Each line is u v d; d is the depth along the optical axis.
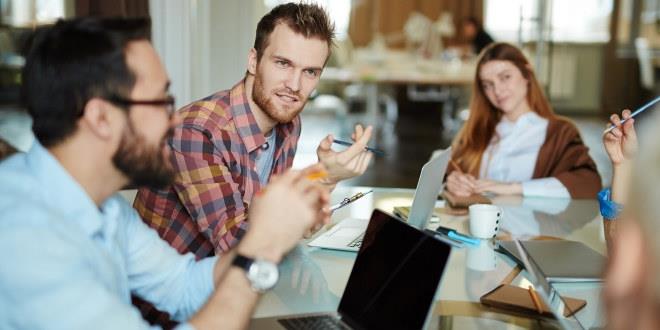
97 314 1.02
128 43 1.11
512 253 1.82
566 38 9.80
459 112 9.23
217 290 1.15
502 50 2.85
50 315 1.00
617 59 9.72
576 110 9.91
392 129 8.66
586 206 2.47
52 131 1.12
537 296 1.51
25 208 1.04
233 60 4.40
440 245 1.24
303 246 1.88
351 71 7.81
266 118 1.93
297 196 1.17
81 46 1.09
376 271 1.39
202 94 4.18
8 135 5.50
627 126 1.91
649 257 0.63
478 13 9.73
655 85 9.09
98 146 1.12
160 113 1.15
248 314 1.15
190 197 1.81
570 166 2.78
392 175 6.17
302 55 1.85
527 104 2.89
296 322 1.37
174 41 3.77
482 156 2.93
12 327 1.03
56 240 1.03
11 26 6.38
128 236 1.34
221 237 1.77
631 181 0.65
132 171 1.15
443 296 1.54
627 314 0.65
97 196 1.17
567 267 1.71
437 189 2.08
